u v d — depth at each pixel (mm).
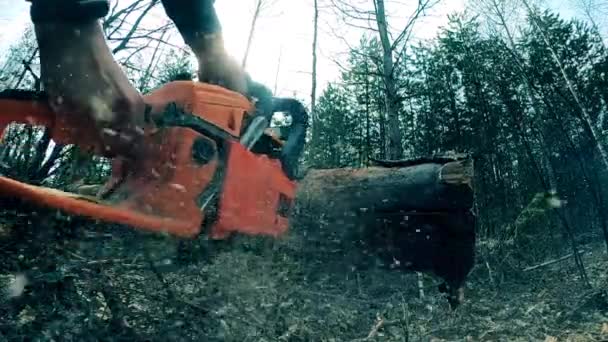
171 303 2182
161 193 1822
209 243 2244
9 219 1603
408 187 3266
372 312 3709
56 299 1782
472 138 21031
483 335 3723
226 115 2150
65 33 1479
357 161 24438
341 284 3871
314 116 14836
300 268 3164
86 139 1731
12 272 1676
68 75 1523
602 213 8195
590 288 6086
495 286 6492
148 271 2311
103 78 1593
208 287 2484
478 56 19297
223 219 2072
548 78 13062
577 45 20516
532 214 9867
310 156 14570
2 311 1656
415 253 3301
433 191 3180
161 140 1870
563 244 11188
